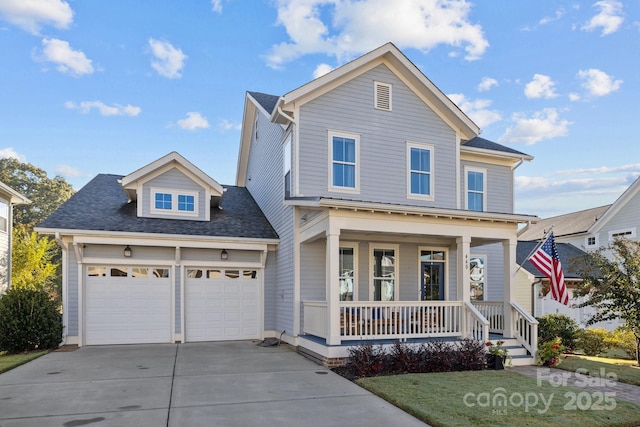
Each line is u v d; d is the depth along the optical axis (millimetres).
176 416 5809
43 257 25172
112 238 12375
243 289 13906
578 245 23594
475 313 10430
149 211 13672
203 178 14188
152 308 13008
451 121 13609
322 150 12047
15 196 18078
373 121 12680
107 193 15188
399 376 8219
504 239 11414
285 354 11023
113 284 12766
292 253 12250
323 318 10258
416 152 13125
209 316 13484
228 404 6406
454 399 6617
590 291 11977
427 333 10617
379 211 10086
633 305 10477
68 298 12312
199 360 10117
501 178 15492
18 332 11227
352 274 12703
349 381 7980
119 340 12664
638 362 10609
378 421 5668
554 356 9938
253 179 18234
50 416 5836
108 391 7188
